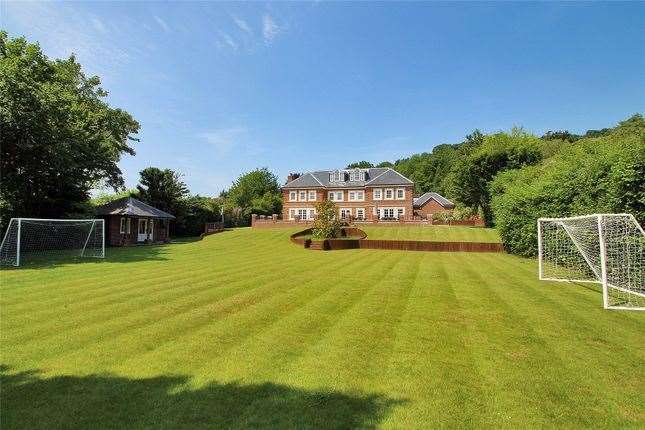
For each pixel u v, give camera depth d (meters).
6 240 23.36
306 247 29.69
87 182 35.53
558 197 17.94
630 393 5.01
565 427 4.25
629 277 11.32
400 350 6.55
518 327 7.89
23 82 20.78
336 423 4.29
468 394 4.97
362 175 59.69
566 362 6.04
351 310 9.25
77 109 29.83
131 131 40.50
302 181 61.09
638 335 7.39
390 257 22.52
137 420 4.35
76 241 29.39
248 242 34.41
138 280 13.62
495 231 37.44
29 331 7.58
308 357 6.23
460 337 7.25
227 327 7.85
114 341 7.00
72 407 4.64
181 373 5.61
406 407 4.64
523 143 52.28
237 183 83.94
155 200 46.28
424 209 69.31
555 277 14.48
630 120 43.44
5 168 25.34
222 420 4.35
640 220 12.61
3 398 4.86
